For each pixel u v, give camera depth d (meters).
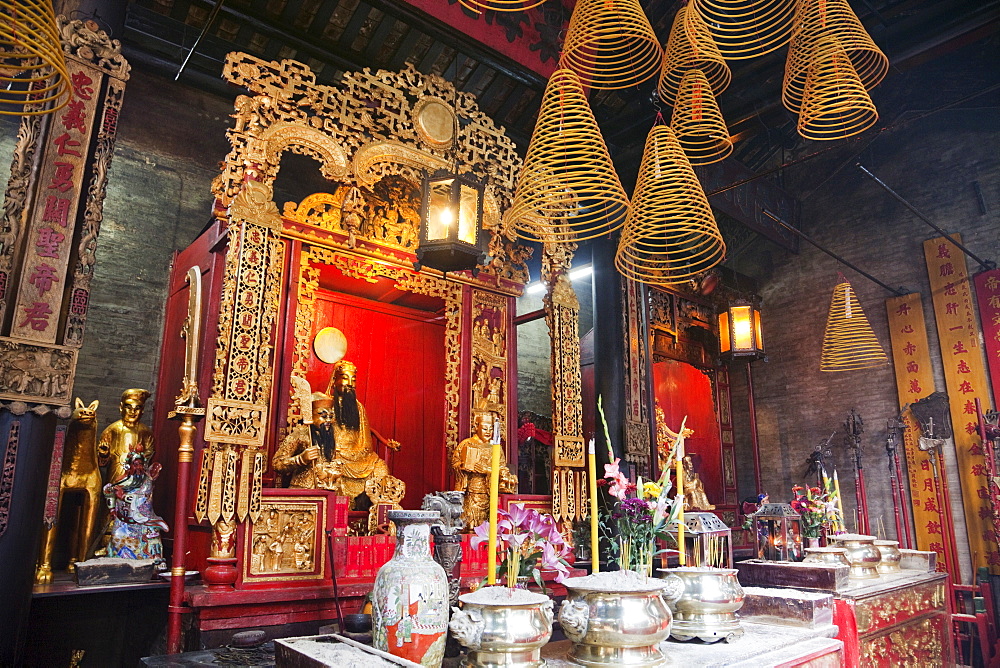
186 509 5.53
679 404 11.28
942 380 10.40
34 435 4.39
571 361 8.48
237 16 7.80
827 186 12.24
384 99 7.37
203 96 8.70
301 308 6.98
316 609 5.60
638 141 10.05
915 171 11.25
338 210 7.26
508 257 8.66
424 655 2.63
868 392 11.18
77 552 6.25
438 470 8.24
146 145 8.20
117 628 6.20
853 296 11.30
